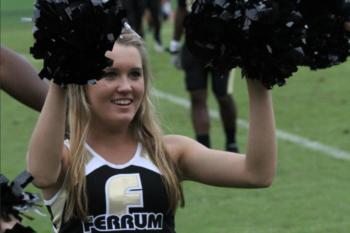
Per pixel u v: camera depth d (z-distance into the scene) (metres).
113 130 6.18
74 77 5.15
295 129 18.72
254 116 5.70
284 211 12.86
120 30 5.13
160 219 6.17
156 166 6.20
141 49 6.20
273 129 5.74
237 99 22.73
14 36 40.06
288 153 16.38
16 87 6.30
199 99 15.74
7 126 20.03
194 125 15.80
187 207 13.15
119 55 6.05
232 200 13.49
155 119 6.36
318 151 16.55
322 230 11.90
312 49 5.37
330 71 26.92
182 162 6.33
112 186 6.08
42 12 5.09
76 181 6.03
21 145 17.80
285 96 22.86
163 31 42.81
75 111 6.15
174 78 26.91
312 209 12.91
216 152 6.23
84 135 6.11
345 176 14.72
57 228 6.15
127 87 6.07
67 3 5.06
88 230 6.07
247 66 5.16
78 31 5.04
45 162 5.57
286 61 5.07
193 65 15.62
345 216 12.52
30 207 5.28
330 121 19.47
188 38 5.21
